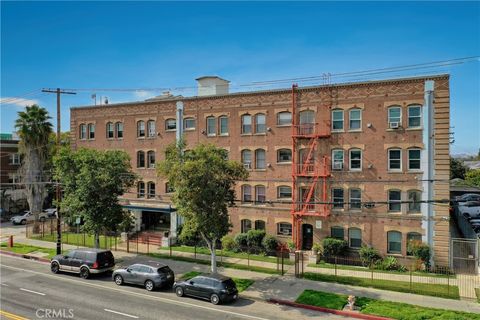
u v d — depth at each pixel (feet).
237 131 112.88
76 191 92.38
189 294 70.64
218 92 126.21
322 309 64.64
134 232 128.06
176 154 74.95
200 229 75.56
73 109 143.33
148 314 61.41
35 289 75.20
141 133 130.72
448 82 88.99
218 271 87.71
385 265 89.81
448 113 89.10
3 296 70.33
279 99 107.14
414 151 92.58
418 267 88.12
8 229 148.56
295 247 101.19
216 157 73.00
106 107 136.56
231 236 112.47
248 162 111.96
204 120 117.80
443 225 89.15
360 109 97.71
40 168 152.25
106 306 65.16
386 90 94.68
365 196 96.89
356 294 71.10
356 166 98.53
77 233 134.51
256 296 71.20
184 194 72.64
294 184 103.91
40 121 151.02
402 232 92.68
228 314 62.23
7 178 183.32
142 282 76.28
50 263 98.58
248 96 111.34
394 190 94.22
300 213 99.35
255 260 97.35
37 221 142.61
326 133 100.42
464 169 255.09
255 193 110.32
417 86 91.61
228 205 81.51
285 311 64.39
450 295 69.92
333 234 100.58
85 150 96.99
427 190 90.48
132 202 130.93
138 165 131.03
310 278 81.61
